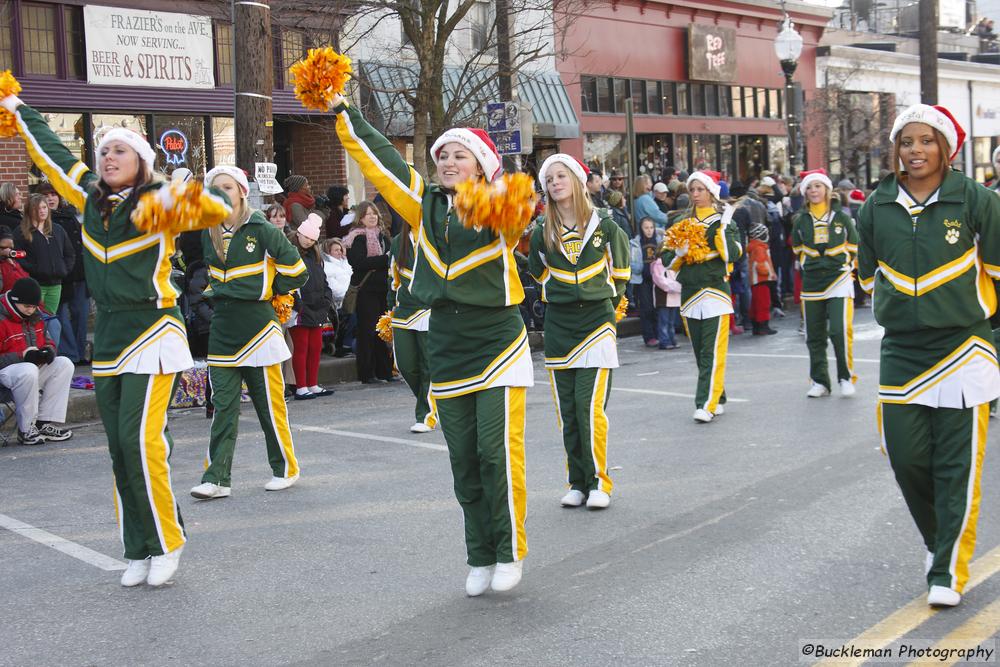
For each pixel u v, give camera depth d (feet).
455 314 16.15
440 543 19.62
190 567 18.62
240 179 23.29
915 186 15.67
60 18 45.96
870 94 101.19
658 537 19.53
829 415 30.19
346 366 40.16
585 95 73.36
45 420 29.63
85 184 17.66
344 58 16.11
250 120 36.63
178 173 24.49
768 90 91.97
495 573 16.80
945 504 15.58
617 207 48.88
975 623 14.99
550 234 21.63
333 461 26.58
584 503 21.94
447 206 16.19
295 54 54.44
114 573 18.45
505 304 16.11
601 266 21.63
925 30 70.23
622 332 52.39
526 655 14.42
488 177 16.25
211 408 33.06
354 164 57.88
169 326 17.22
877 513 20.48
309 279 35.50
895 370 15.75
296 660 14.53
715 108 85.92
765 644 14.52
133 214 16.33
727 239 29.55
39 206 35.83
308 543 19.81
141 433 17.10
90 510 22.63
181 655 14.83
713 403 29.89
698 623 15.35
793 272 60.44
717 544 18.97
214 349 23.38
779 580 17.01
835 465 24.38
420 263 16.40
